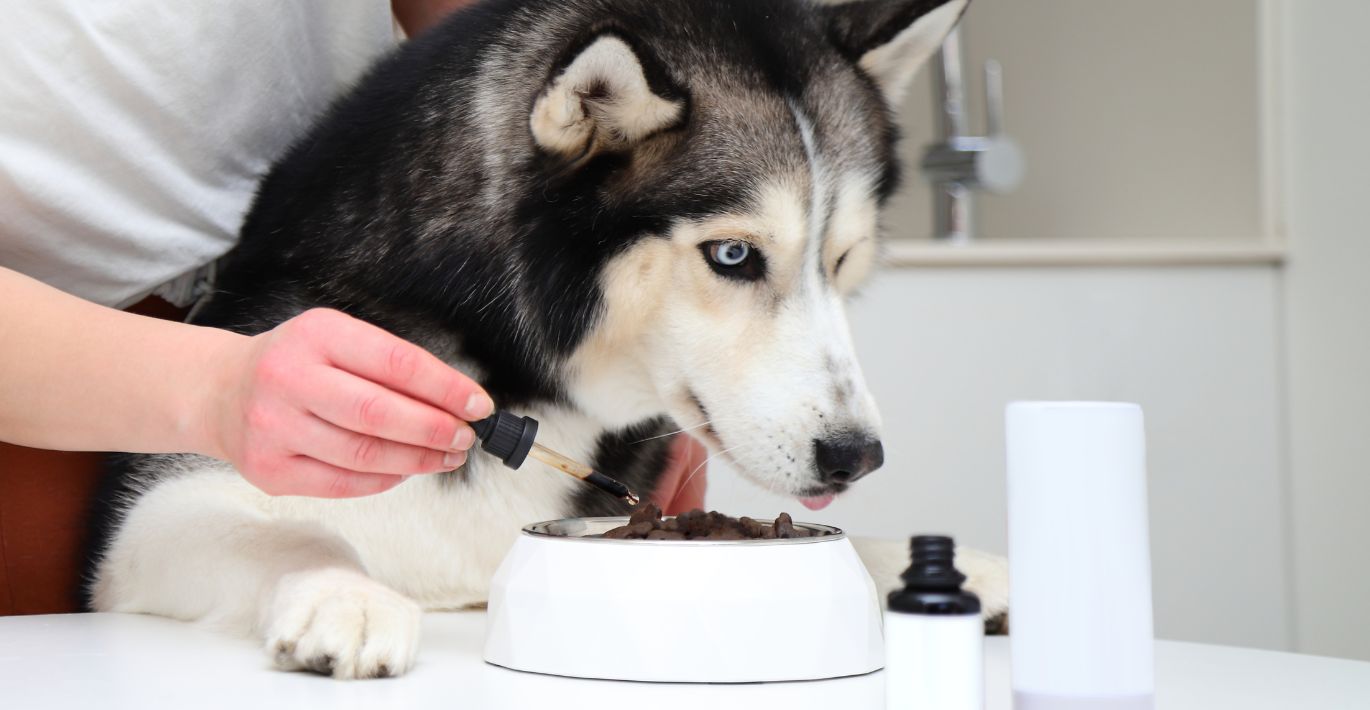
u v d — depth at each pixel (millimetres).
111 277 1256
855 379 1259
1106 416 606
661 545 787
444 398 828
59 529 1287
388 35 1443
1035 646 609
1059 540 605
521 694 746
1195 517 2676
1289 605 2682
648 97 1190
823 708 710
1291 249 2693
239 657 889
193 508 1125
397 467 852
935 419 2600
